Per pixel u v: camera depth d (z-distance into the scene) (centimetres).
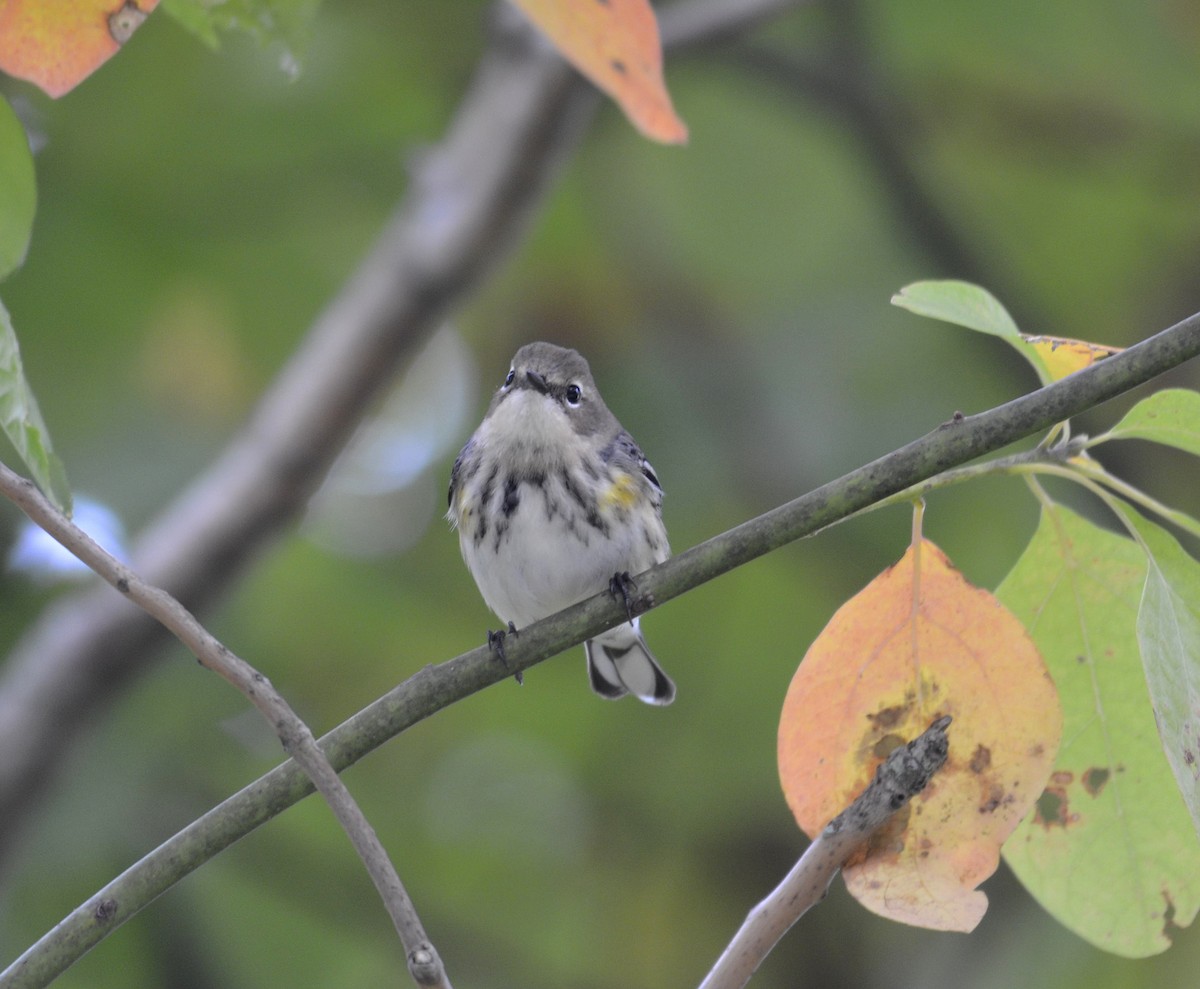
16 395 413
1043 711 470
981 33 1290
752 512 1311
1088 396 458
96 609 1027
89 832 1186
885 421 1288
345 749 480
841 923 1368
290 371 1102
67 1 405
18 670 1023
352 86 1301
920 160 1340
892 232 1342
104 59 412
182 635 425
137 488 1244
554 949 1367
